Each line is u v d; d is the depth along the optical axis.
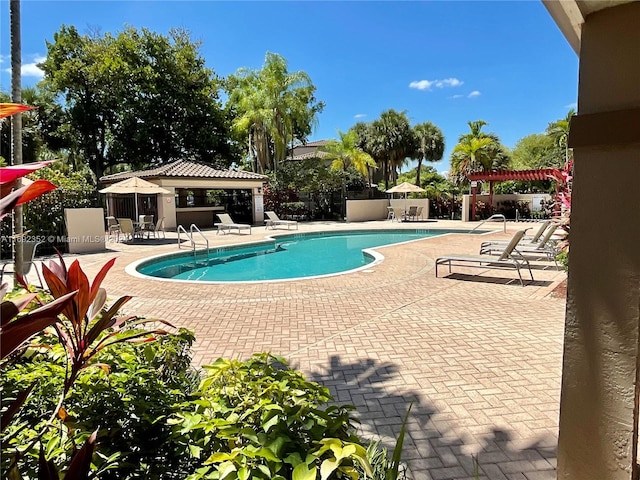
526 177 22.81
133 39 26.33
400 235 20.27
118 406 1.95
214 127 29.11
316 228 21.50
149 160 28.25
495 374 4.00
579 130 1.68
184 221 22.92
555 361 4.28
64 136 27.17
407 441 2.95
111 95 25.88
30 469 1.56
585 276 1.74
